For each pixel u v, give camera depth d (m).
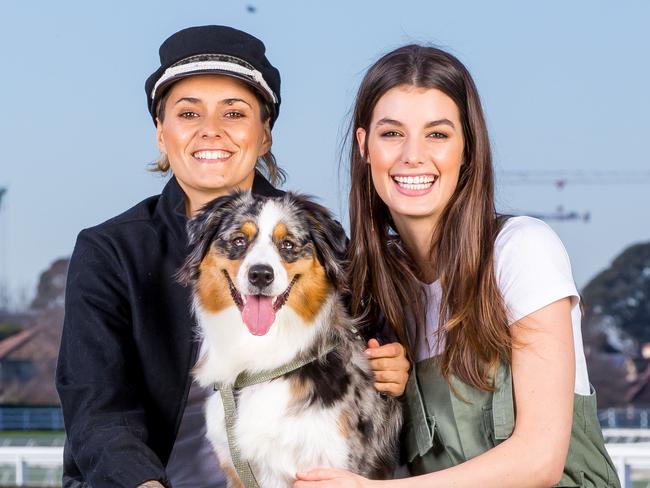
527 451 4.28
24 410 29.67
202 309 5.01
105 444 4.52
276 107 5.51
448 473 4.27
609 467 4.68
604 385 46.12
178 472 5.04
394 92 4.71
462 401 4.64
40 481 13.22
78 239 5.10
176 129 5.27
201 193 5.40
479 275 4.56
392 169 4.74
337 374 4.80
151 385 4.96
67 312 4.94
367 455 4.77
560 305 4.42
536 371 4.38
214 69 5.15
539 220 4.66
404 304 5.02
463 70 4.77
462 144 4.75
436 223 4.82
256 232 5.00
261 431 4.68
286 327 4.85
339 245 5.20
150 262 5.07
